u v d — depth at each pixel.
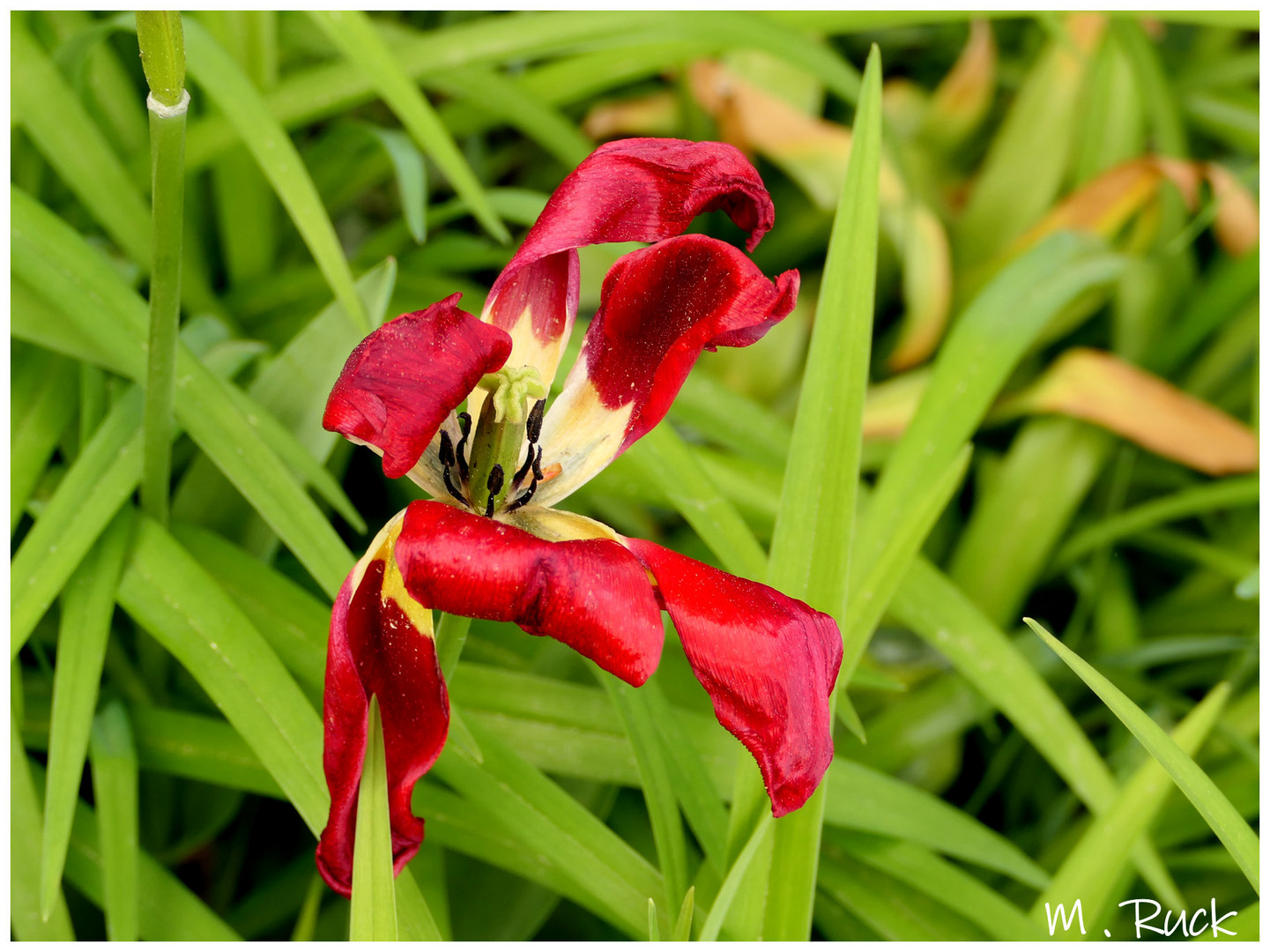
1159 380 0.92
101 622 0.69
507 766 0.69
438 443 0.63
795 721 0.59
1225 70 1.12
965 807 0.89
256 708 0.68
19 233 0.72
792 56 0.81
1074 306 0.98
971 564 0.91
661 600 0.61
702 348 0.63
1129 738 0.86
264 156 0.72
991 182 1.02
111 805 0.69
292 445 0.72
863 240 0.66
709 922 0.63
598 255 0.90
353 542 0.85
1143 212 0.99
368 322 0.73
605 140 1.05
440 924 0.70
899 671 0.86
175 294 0.66
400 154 0.77
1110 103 1.02
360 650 0.60
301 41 0.85
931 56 1.20
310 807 0.67
